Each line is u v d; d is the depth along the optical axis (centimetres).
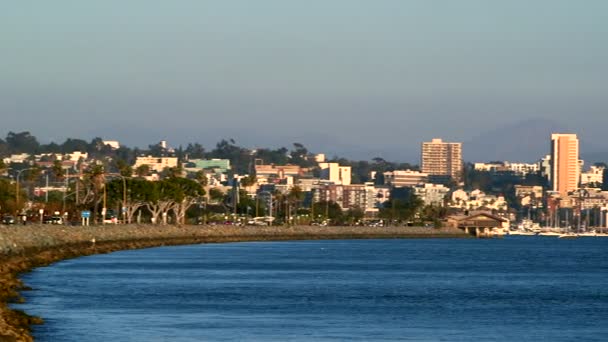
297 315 17575
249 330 15425
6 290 19075
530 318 17888
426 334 15450
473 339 15050
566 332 16025
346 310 18575
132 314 17100
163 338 14350
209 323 16150
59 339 13812
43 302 18488
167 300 19688
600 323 17212
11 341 11862
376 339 14750
